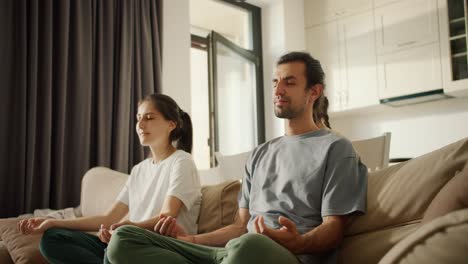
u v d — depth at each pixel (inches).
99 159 107.6
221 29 172.2
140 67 119.9
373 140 67.3
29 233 55.9
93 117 109.9
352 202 42.9
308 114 52.5
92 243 54.2
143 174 70.2
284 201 47.3
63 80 101.3
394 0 154.0
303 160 48.0
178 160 64.7
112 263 37.3
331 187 44.4
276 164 50.8
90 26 108.5
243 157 79.1
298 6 179.9
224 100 157.8
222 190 64.6
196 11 164.6
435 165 38.6
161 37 126.8
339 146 46.9
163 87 129.0
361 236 42.0
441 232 21.7
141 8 121.6
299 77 51.5
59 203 98.7
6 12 95.1
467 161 36.1
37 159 97.8
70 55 105.4
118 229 38.1
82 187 92.0
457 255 20.7
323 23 174.9
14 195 93.5
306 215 45.8
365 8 161.9
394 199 40.2
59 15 102.7
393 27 153.9
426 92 143.9
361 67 161.8
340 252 43.0
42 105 98.3
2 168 92.6
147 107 69.1
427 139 155.3
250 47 177.2
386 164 66.2
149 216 63.3
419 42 146.8
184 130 72.4
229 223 62.1
